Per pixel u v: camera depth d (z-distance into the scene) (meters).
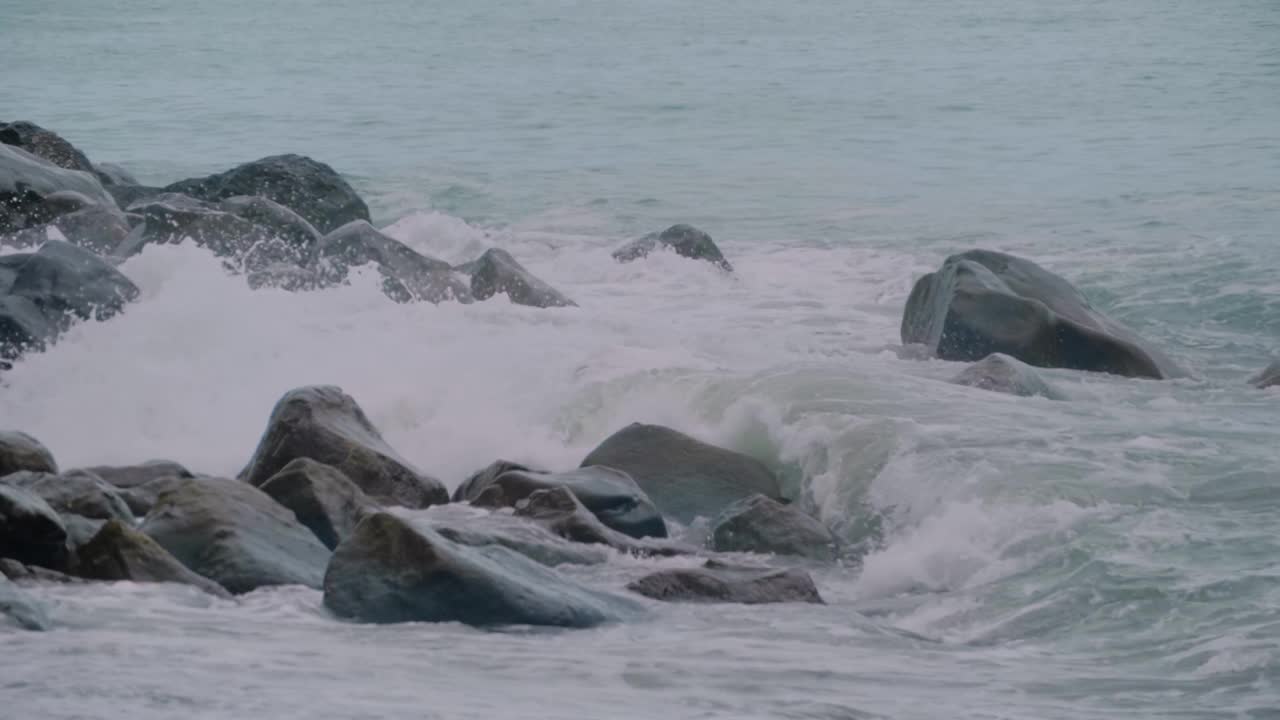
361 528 12.48
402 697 9.63
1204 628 12.21
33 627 10.95
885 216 35.97
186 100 65.25
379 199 39.75
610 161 45.75
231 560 12.99
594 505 15.77
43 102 65.12
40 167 28.25
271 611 12.09
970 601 13.38
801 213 36.66
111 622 11.30
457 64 80.44
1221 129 50.38
